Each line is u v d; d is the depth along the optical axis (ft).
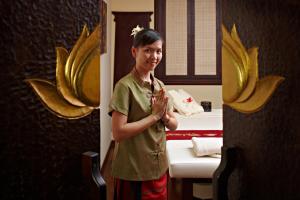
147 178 4.98
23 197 2.39
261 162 2.52
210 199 7.88
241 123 2.64
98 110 2.54
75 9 2.43
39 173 2.41
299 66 2.26
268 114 2.47
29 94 2.35
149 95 4.99
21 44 2.31
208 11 14.12
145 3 14.16
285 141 2.38
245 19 2.56
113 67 14.40
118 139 4.78
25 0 2.30
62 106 2.43
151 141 4.99
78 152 2.49
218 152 6.75
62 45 2.41
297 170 2.32
